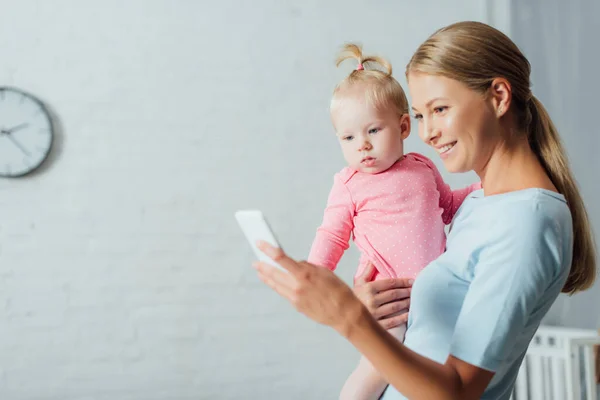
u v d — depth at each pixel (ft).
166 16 11.37
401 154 5.39
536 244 3.39
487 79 3.61
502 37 3.73
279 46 11.75
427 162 5.46
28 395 10.75
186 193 11.35
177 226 11.30
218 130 11.50
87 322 10.97
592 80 10.64
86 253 11.00
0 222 10.75
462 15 12.39
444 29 3.75
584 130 10.71
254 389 11.49
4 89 10.64
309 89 11.83
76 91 11.03
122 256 11.12
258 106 11.64
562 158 3.91
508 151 3.74
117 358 11.04
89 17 11.10
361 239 5.31
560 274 3.53
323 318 3.25
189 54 11.44
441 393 3.22
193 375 11.29
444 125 3.67
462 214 3.95
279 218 11.63
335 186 5.52
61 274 10.91
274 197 11.63
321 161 11.82
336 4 11.96
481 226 3.65
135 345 11.11
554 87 11.02
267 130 11.66
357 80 5.35
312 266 3.22
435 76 3.66
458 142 3.67
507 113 3.73
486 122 3.65
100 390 10.97
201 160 11.43
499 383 3.74
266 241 3.26
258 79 11.66
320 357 11.73
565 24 10.93
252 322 11.51
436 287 3.84
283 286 3.28
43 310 10.84
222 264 11.44
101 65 11.12
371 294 4.77
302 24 11.84
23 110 10.71
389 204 5.22
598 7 10.58
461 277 3.74
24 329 10.78
